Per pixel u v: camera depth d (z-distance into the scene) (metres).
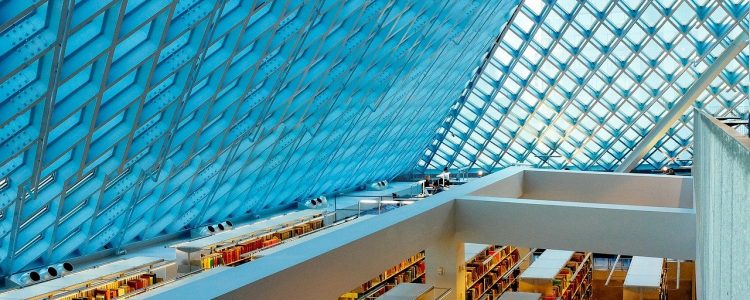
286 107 21.67
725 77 33.66
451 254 16.94
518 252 24.72
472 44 29.61
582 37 31.48
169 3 13.38
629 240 15.97
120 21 12.66
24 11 10.72
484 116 37.66
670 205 23.84
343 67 21.91
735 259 4.15
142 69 14.98
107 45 12.96
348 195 38.31
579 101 35.66
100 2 11.98
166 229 26.12
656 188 24.00
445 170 39.94
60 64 12.52
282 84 20.12
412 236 14.25
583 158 39.84
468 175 41.78
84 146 15.87
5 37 11.40
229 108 19.50
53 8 11.48
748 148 3.64
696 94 33.25
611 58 32.44
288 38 17.84
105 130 16.42
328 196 37.12
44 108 13.41
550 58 32.97
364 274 12.16
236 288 8.83
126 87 15.24
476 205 16.95
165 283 16.47
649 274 17.94
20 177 15.52
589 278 23.31
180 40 15.26
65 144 15.18
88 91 14.05
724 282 5.11
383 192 39.41
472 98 36.78
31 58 11.67
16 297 14.92
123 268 17.84
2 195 16.09
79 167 16.59
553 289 17.91
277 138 23.59
